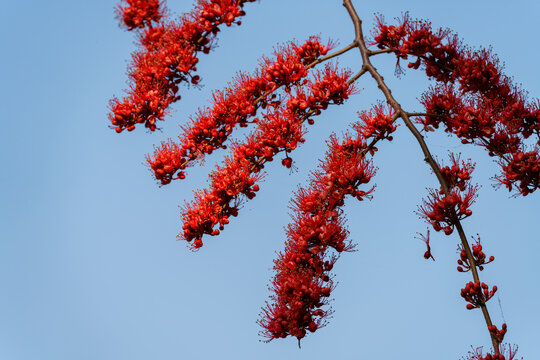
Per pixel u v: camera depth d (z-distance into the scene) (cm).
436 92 716
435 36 734
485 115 689
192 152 675
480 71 723
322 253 625
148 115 675
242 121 683
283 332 604
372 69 714
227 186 643
